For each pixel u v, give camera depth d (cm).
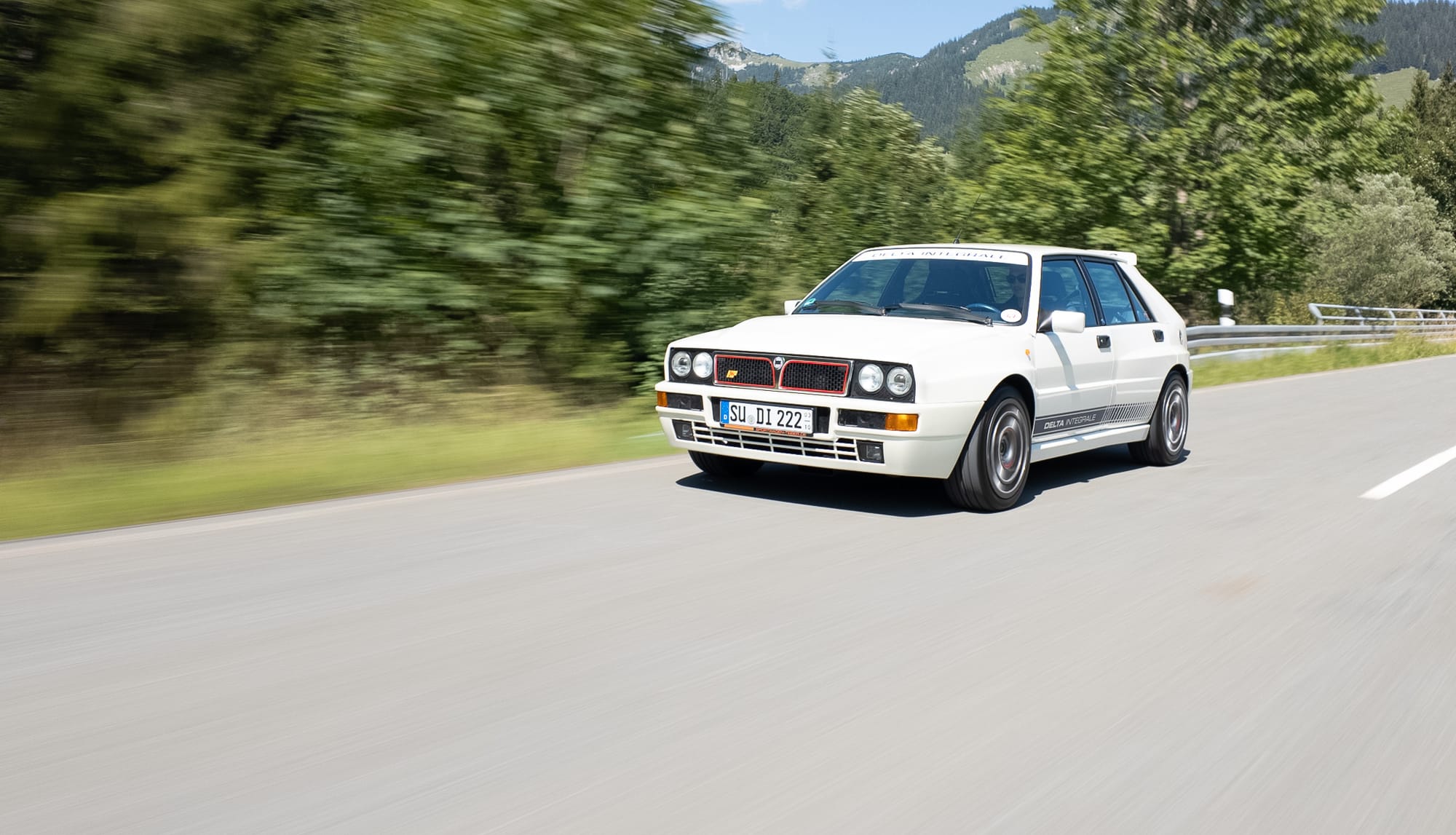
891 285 738
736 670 362
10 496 604
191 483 640
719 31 1084
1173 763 298
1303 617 438
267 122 887
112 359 849
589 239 987
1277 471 815
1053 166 2539
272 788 270
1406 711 340
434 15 926
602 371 1029
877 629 409
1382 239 5459
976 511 642
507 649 376
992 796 275
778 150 1246
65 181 780
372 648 374
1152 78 2534
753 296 1170
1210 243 2448
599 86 1008
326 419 870
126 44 752
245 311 889
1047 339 697
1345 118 2581
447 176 980
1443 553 550
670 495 661
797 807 266
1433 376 1912
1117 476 789
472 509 607
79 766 280
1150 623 425
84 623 395
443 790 271
